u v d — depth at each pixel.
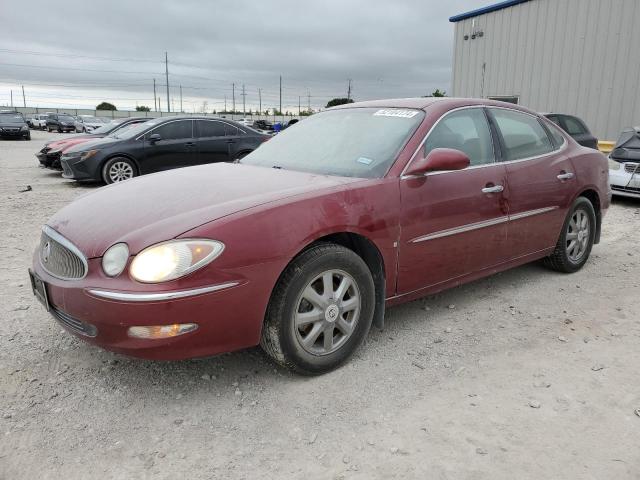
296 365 2.78
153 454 2.28
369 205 2.93
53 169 12.90
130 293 2.32
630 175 8.37
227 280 2.44
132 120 13.16
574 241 4.65
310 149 3.66
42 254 2.90
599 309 3.91
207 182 3.15
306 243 2.66
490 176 3.64
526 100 16.64
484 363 3.08
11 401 2.65
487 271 3.82
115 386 2.80
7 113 31.36
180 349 2.43
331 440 2.37
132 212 2.71
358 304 2.96
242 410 2.60
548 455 2.26
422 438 2.38
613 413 2.57
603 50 14.45
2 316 3.66
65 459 2.24
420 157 3.24
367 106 3.92
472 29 18.17
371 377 2.92
